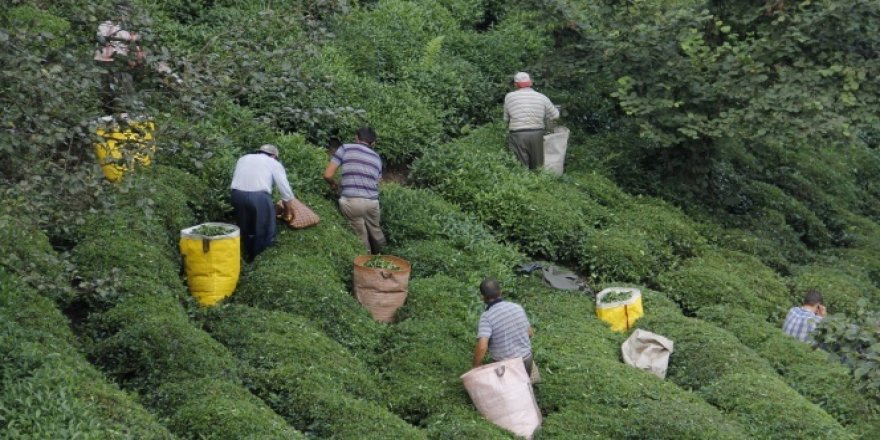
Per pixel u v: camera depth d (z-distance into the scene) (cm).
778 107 2091
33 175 1087
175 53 1269
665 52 2208
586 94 2591
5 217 1034
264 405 1255
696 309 1884
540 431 1339
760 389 1475
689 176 2361
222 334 1409
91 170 1134
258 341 1389
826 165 2962
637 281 1919
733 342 1625
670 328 1659
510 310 1393
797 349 1680
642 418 1352
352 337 1495
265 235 1633
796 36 2119
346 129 2098
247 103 2027
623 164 2347
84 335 1324
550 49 2625
